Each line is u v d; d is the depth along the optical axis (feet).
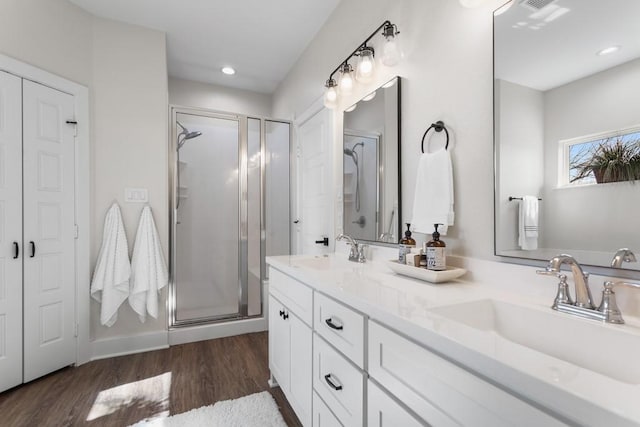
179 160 9.14
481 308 3.10
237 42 9.10
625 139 2.65
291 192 10.43
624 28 2.68
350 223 6.93
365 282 3.96
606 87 2.78
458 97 4.25
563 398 1.50
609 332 2.31
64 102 7.07
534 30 3.34
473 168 4.03
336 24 7.54
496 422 1.86
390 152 5.55
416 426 2.47
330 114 7.78
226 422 5.15
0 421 5.21
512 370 1.73
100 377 6.68
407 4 5.20
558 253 3.12
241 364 7.34
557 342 2.60
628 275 2.63
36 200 6.54
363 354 3.21
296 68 10.19
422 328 2.36
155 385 6.35
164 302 8.51
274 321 6.15
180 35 8.77
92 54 7.77
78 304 7.28
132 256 8.00
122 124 8.07
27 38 6.43
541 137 3.27
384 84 5.73
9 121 6.13
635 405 1.34
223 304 9.52
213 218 9.48
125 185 8.06
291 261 6.05
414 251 4.58
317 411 4.26
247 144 9.96
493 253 3.78
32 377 6.42
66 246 7.06
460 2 3.84
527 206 3.39
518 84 3.47
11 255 6.15
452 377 2.15
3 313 6.04
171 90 11.40
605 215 2.78
